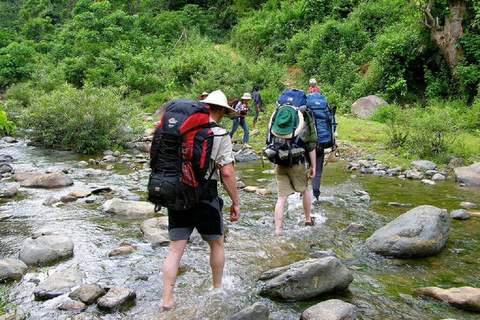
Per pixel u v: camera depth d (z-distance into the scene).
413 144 10.52
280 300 3.48
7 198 6.64
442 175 8.48
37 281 3.75
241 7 34.53
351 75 18.80
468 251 4.54
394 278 3.88
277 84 18.55
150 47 27.33
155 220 5.27
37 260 4.14
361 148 11.19
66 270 3.84
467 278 3.87
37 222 5.44
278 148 4.88
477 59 15.45
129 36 28.00
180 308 3.32
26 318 3.13
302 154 4.93
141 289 3.64
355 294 3.58
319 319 3.01
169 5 40.00
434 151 10.16
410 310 3.30
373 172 9.06
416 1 16.16
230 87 17.08
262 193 7.12
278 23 25.31
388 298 3.50
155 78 21.22
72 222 5.46
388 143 11.30
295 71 22.19
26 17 55.66
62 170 8.68
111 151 11.14
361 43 20.81
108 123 11.40
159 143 3.16
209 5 39.38
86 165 9.55
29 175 8.12
